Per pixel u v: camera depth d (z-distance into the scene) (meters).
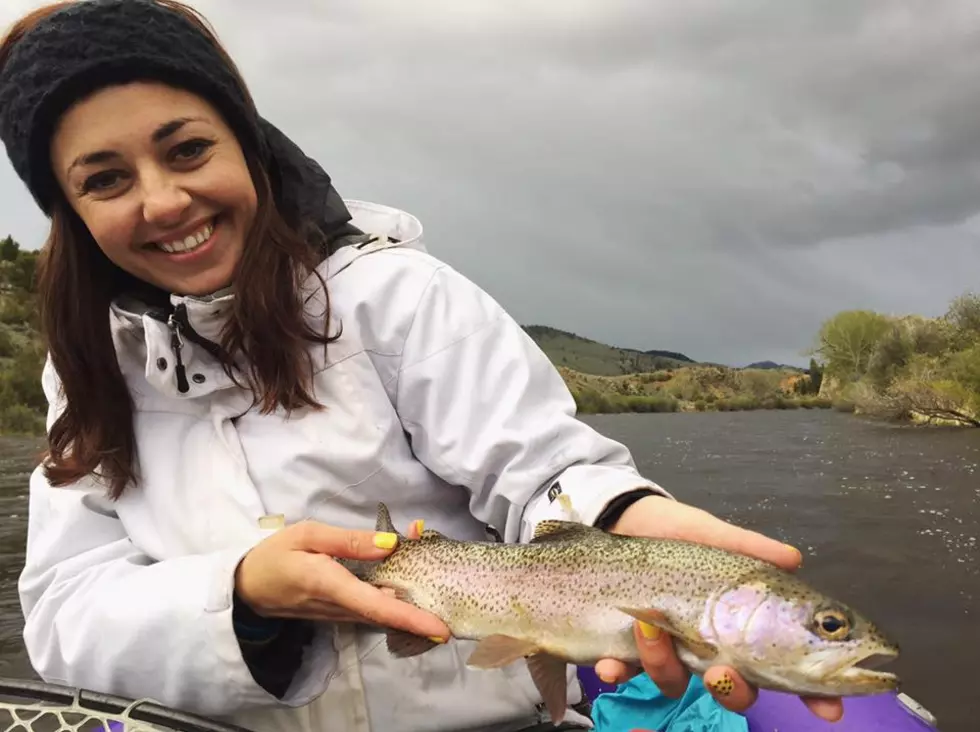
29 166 0.61
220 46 0.63
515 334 0.65
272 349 0.62
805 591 0.48
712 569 0.50
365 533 0.55
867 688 0.46
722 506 2.83
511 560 0.56
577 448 0.61
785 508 2.75
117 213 0.59
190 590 0.55
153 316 0.63
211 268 0.62
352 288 0.65
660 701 0.77
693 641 0.49
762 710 0.77
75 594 0.60
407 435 0.66
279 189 0.69
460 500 0.68
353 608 0.52
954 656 1.42
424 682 0.61
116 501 0.65
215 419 0.63
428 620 0.54
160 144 0.58
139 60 0.56
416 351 0.63
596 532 0.55
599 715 0.77
